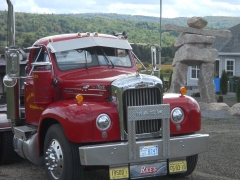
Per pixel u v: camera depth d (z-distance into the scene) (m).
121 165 6.29
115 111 6.38
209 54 18.44
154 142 6.36
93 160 6.04
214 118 15.17
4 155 8.62
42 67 7.65
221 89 26.77
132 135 6.23
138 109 6.27
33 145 7.28
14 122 8.21
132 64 8.06
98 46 7.80
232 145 9.97
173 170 6.68
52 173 6.73
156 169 6.55
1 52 10.68
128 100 6.36
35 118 7.73
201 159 8.71
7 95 8.14
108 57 7.85
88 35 7.91
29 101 7.93
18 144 7.79
